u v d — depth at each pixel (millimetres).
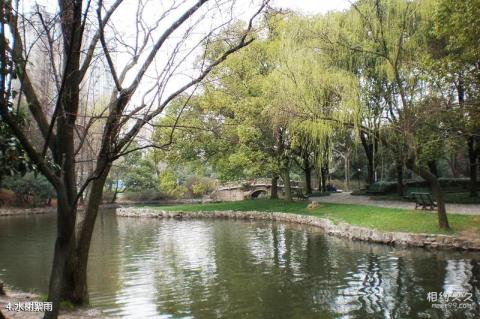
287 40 19500
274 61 25359
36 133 9031
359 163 46375
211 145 29531
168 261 15266
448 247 14625
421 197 19484
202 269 13664
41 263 15602
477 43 13031
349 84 17469
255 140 28156
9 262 15852
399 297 9805
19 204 41250
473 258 13125
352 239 18094
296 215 25719
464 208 19719
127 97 5973
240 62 26359
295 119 19578
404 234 15844
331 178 52188
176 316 9078
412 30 17016
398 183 28766
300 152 30406
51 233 24828
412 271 11977
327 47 18312
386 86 17719
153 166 50281
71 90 6051
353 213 22016
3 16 4418
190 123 26156
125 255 16828
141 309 9617
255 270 13156
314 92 18109
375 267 12719
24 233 24969
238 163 28078
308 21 19203
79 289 8242
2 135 4590
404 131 15031
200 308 9594
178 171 49969
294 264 13734
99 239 21859
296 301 9844
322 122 18734
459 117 16062
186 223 28641
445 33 13672
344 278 11656
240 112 26688
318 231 21234
